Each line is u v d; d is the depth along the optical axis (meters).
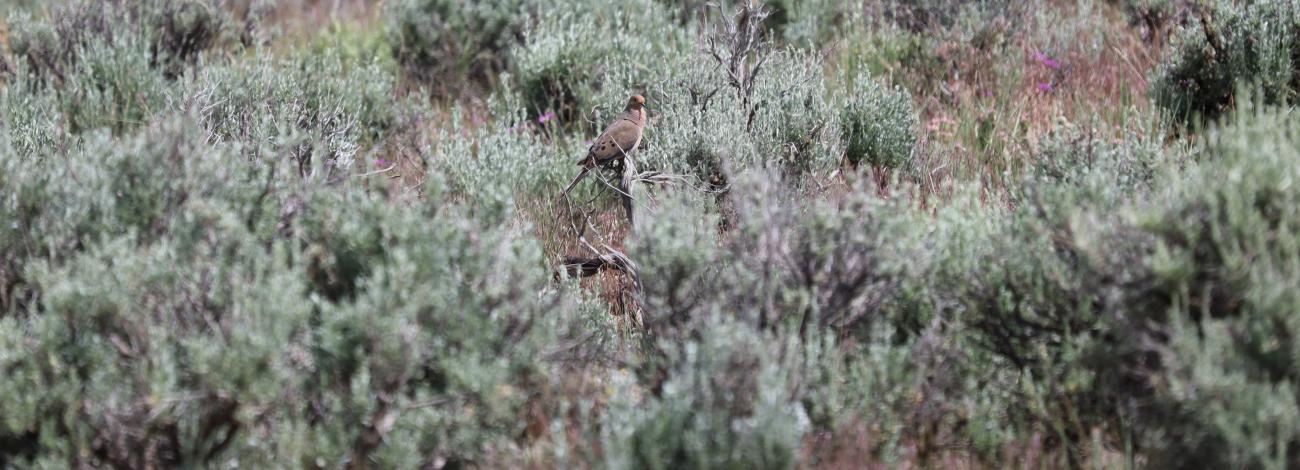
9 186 11.59
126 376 9.60
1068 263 11.34
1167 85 19.91
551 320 10.87
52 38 23.66
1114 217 10.84
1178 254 9.64
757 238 11.31
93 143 12.50
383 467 9.63
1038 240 11.25
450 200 17.42
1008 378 11.38
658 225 11.48
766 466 9.09
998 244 11.40
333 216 11.13
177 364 9.80
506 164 18.59
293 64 22.45
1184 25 23.16
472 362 9.69
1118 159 13.73
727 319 10.26
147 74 22.41
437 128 23.33
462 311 10.21
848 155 19.11
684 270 11.37
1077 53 23.67
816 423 10.46
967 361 11.25
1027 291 11.11
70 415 9.49
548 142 22.09
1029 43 23.89
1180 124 18.98
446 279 10.51
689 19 27.06
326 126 19.25
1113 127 18.67
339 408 9.66
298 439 9.35
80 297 9.86
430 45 26.42
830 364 10.48
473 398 9.96
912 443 10.52
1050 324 11.12
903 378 10.57
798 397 10.14
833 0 26.78
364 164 19.72
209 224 10.92
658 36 25.27
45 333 9.78
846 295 11.24
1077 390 10.78
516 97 23.25
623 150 16.06
